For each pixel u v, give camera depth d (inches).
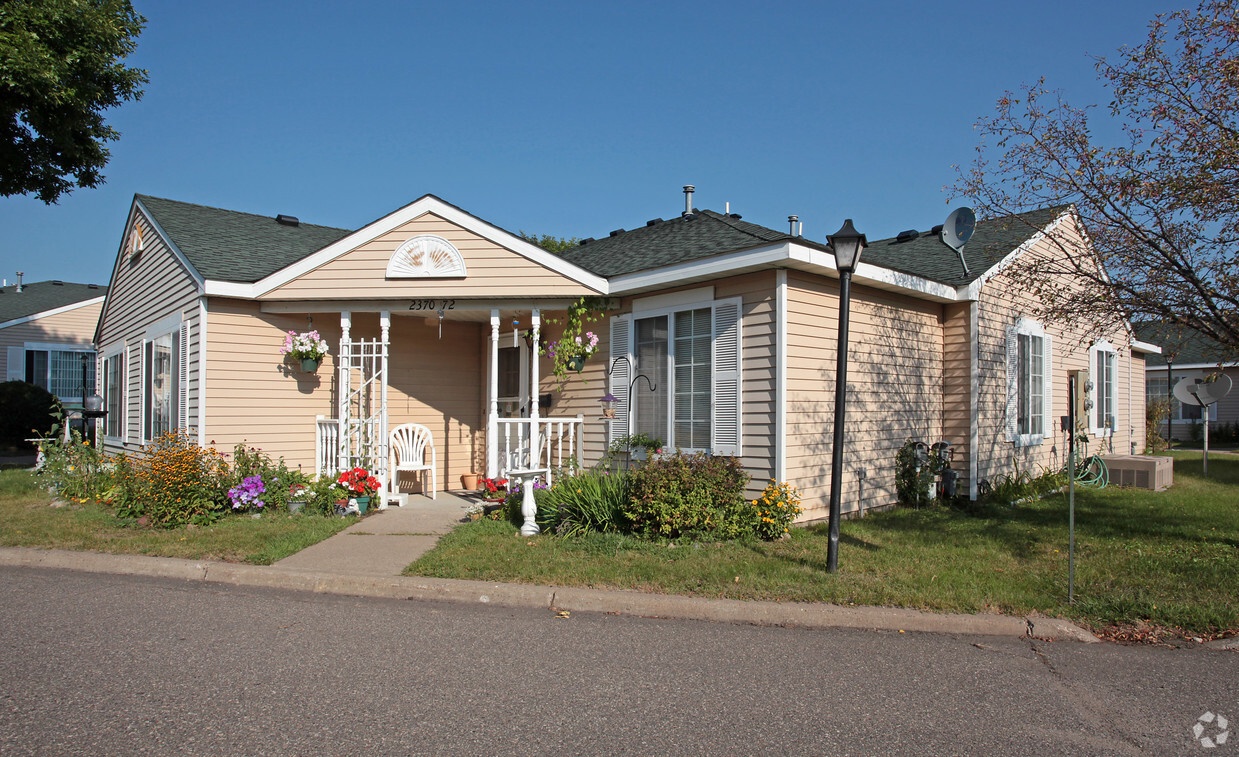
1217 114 262.1
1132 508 374.9
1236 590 216.1
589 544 263.0
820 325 320.5
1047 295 318.7
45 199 527.5
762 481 304.2
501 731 129.3
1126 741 128.7
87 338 981.2
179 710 136.7
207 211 481.7
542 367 412.8
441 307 369.1
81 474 398.9
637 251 410.9
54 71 444.8
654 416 351.6
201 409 354.9
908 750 124.2
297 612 203.3
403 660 165.0
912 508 361.4
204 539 278.2
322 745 123.0
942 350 401.1
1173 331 308.3
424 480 422.9
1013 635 188.7
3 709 136.6
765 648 176.1
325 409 394.9
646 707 140.3
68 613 200.5
